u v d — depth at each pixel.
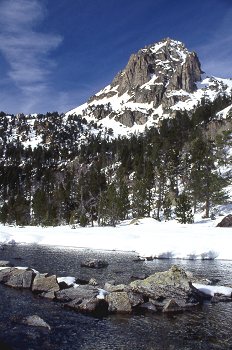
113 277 32.31
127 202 97.00
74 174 162.75
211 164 92.94
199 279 29.75
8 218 120.44
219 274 34.44
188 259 44.94
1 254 46.00
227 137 105.12
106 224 96.69
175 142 142.62
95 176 120.88
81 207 113.75
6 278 28.17
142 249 48.88
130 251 51.72
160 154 134.12
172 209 99.00
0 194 164.00
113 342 17.75
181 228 63.22
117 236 58.22
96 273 34.19
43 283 25.86
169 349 17.03
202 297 25.80
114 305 22.77
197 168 94.88
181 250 46.75
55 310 22.22
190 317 21.69
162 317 21.64
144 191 99.12
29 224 117.06
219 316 21.92
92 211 100.56
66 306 23.05
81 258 43.72
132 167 146.50
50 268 36.44
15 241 62.75
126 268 37.19
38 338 17.92
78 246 57.28
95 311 22.36
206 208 84.94
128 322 20.66
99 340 17.94
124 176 132.00
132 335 18.72
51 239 62.16
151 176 104.00
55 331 18.94
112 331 19.20
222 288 27.27
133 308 23.16
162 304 23.67
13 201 132.25
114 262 41.25
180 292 24.44
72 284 27.45
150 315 21.97
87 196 118.00
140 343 17.70
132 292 24.34
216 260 44.16
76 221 110.25
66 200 119.31
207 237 51.66
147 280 25.47
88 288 25.58
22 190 167.75
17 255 45.41
